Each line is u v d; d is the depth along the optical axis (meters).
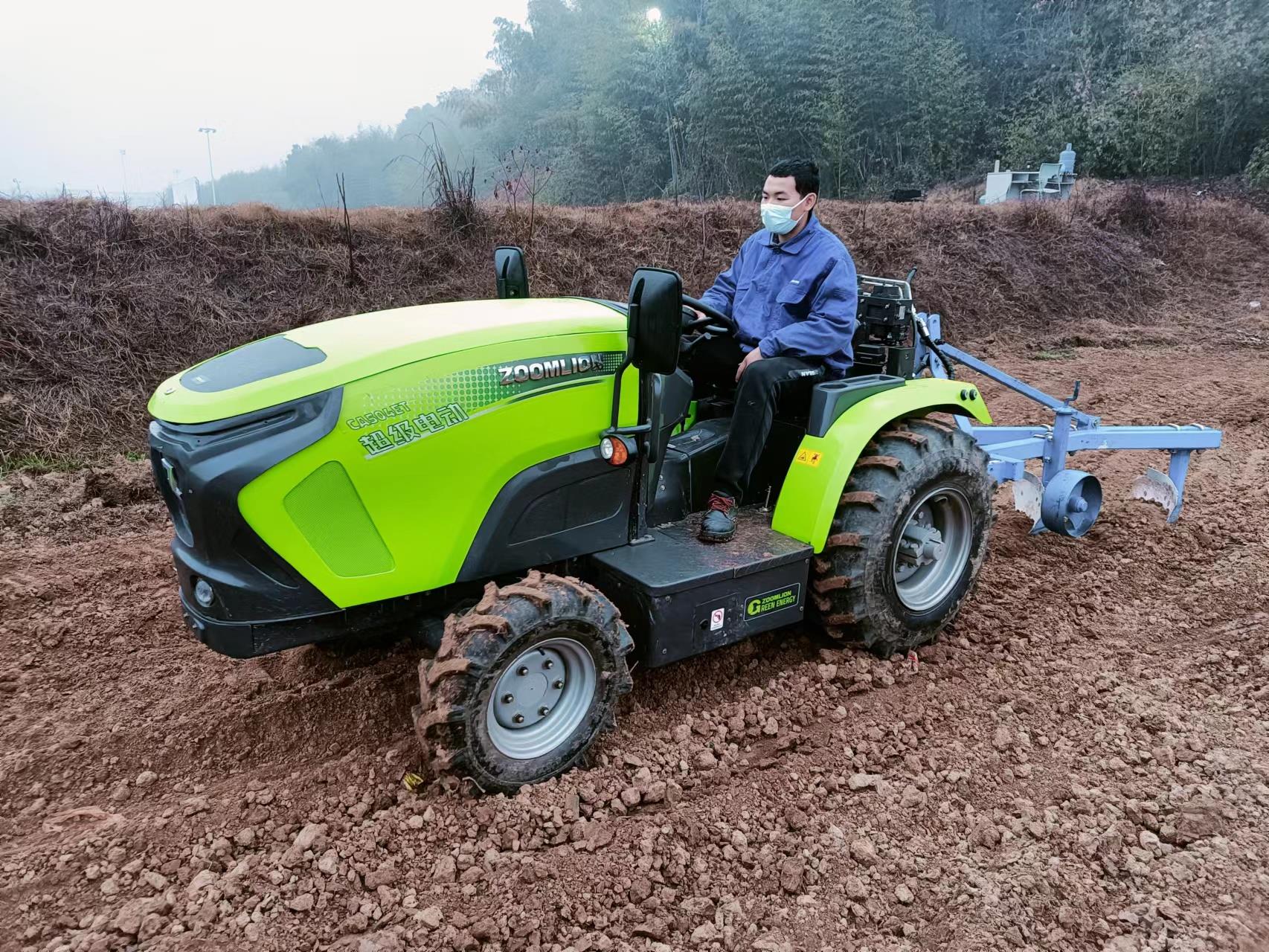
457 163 13.30
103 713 3.20
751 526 3.44
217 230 8.22
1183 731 3.14
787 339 3.42
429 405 2.59
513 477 2.77
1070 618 4.01
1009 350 11.41
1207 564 4.58
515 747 2.72
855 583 3.34
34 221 7.38
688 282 10.55
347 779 2.82
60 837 2.59
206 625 2.54
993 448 4.50
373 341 2.66
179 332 7.34
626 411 2.97
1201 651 3.73
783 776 2.89
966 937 2.30
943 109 23.44
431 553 2.67
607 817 2.66
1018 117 24.73
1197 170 22.53
